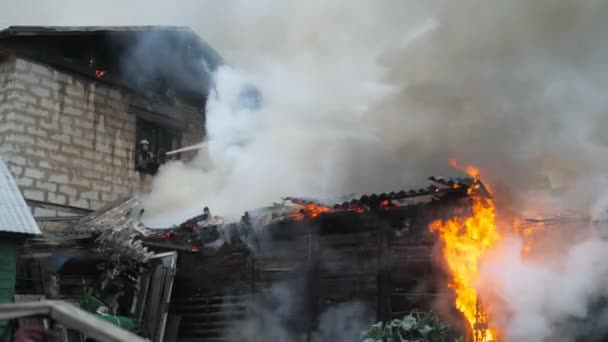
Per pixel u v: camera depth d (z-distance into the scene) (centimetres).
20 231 1025
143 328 1264
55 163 1481
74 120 1538
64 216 1471
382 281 1156
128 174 1638
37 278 1204
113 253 1252
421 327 981
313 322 1209
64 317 256
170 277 1340
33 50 1480
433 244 1122
